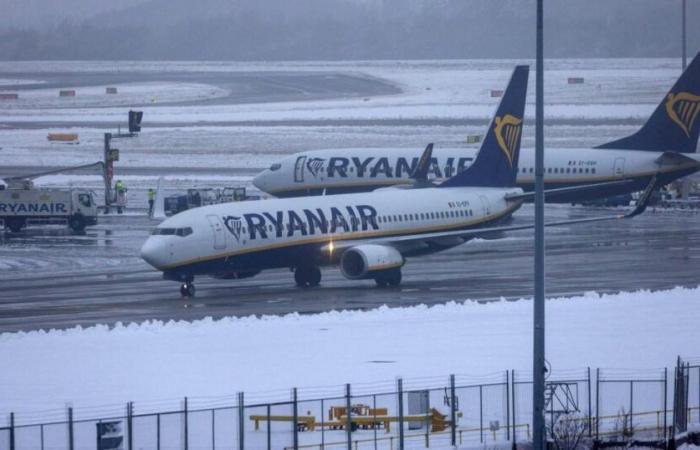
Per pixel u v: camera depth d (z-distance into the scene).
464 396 130.38
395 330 172.38
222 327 176.38
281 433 117.25
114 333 171.88
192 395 129.50
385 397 129.75
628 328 173.25
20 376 140.62
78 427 115.56
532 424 117.94
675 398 118.00
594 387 134.00
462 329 173.12
